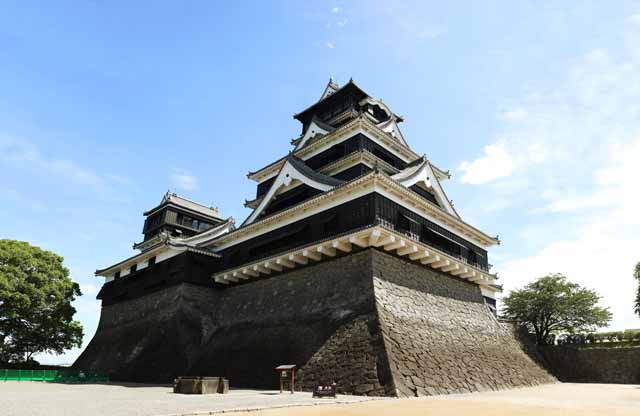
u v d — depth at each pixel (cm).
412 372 1591
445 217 2442
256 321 2381
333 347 1778
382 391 1464
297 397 1372
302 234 2355
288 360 1908
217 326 2675
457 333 2162
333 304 2014
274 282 2472
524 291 3772
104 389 1800
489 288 2906
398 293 2006
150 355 2533
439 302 2258
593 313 3522
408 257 2203
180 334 2544
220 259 2938
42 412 988
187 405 1125
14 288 3191
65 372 2683
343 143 2766
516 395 1579
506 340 2553
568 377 2797
